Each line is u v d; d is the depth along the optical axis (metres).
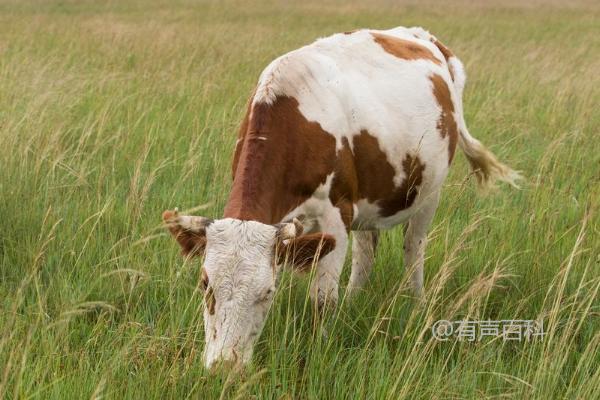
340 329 5.42
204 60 14.76
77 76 11.78
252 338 4.11
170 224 4.17
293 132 4.95
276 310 5.47
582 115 10.86
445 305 5.88
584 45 20.48
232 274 3.98
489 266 6.36
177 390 4.41
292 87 5.07
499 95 12.62
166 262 6.11
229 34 19.67
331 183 5.20
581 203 7.71
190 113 10.40
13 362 4.33
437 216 7.48
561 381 4.86
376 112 5.61
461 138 7.01
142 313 5.57
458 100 6.95
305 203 5.09
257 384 4.53
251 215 4.53
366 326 5.45
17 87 10.41
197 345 4.98
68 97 10.20
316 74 5.28
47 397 4.31
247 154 4.77
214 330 4.02
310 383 4.57
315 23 26.45
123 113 10.14
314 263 4.25
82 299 5.45
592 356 4.82
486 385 4.76
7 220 6.80
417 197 6.23
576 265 6.32
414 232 6.63
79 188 7.61
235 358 3.96
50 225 6.65
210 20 25.84
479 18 30.12
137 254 6.14
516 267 6.43
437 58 6.76
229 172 7.91
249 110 5.21
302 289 5.81
